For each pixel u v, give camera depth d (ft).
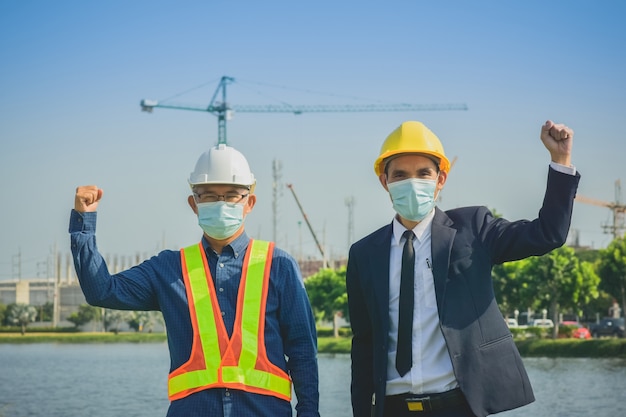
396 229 16.51
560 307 153.07
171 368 15.88
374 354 16.33
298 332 16.12
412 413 15.72
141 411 73.05
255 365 15.56
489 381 15.33
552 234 14.99
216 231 15.92
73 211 15.57
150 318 300.20
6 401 82.28
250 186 16.30
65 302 366.84
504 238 15.79
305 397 15.96
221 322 15.69
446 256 15.81
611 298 202.59
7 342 247.50
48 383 103.04
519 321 237.04
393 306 16.14
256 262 16.16
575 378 94.89
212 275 16.07
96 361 148.87
